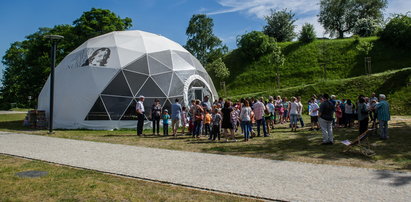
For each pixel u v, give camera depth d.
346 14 63.75
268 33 63.66
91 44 18.88
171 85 17.42
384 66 36.94
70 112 16.44
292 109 14.33
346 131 13.72
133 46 18.41
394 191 4.95
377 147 9.36
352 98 26.59
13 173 6.04
